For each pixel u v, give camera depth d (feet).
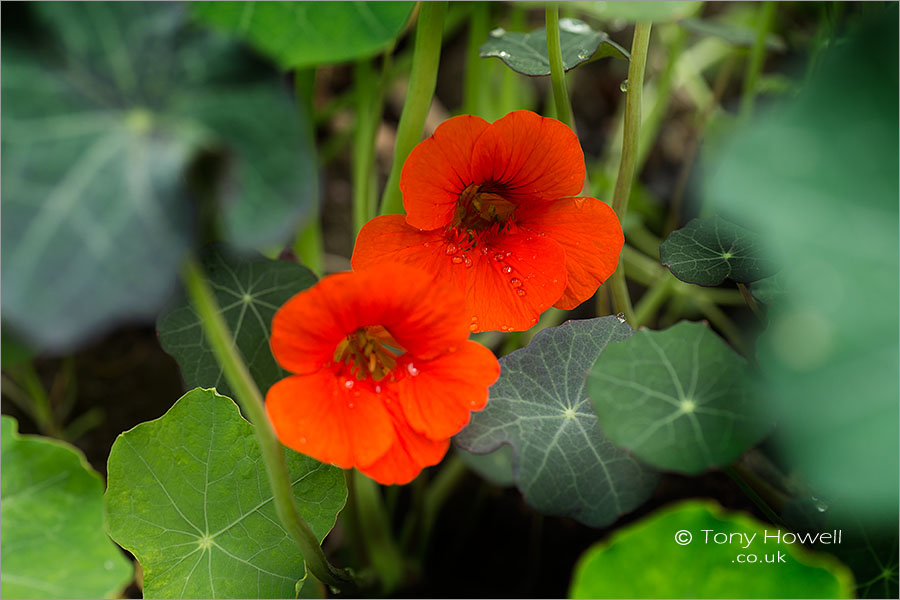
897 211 1.00
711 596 1.10
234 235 0.97
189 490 1.16
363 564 1.38
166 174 0.96
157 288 0.95
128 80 0.98
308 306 1.05
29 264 0.95
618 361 1.10
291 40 1.09
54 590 1.08
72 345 0.95
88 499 1.11
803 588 1.09
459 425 1.09
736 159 1.01
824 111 1.01
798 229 0.99
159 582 1.14
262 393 1.19
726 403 1.09
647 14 1.09
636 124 1.21
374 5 1.09
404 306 1.07
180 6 1.00
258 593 1.15
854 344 0.99
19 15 0.98
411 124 1.23
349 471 1.32
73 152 0.96
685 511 1.09
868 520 1.15
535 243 1.18
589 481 1.11
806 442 0.99
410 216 1.14
